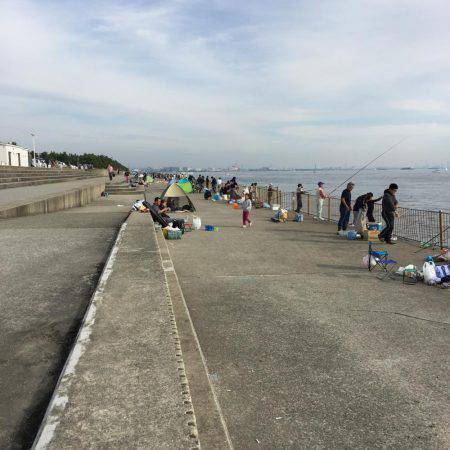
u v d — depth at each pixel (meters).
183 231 13.69
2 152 45.47
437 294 6.93
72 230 11.29
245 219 15.43
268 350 4.61
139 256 6.99
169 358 3.15
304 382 3.91
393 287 7.36
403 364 4.30
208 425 2.76
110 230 11.33
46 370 3.47
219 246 11.33
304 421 3.29
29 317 4.69
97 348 3.32
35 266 7.05
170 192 21.80
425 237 12.92
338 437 3.10
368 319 5.66
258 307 6.12
